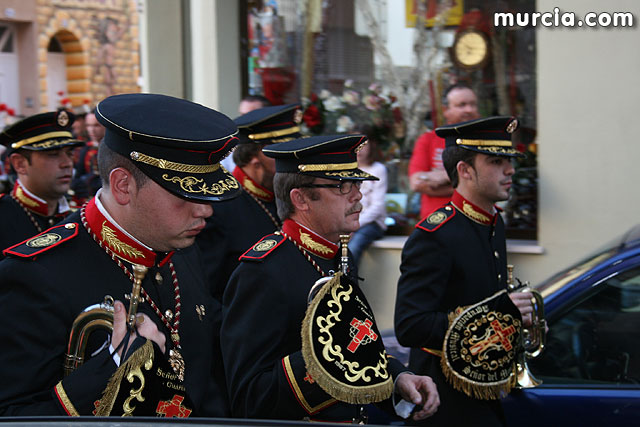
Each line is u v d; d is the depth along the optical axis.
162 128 1.96
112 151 1.99
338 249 2.64
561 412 3.10
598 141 5.06
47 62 14.45
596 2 5.02
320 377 2.23
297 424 1.58
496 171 3.25
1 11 13.38
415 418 2.67
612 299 3.13
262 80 6.81
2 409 1.88
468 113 5.52
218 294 3.57
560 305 3.19
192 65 6.98
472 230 3.27
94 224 2.08
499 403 3.15
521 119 5.65
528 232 5.49
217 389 2.37
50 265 2.01
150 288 2.13
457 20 5.95
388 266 5.89
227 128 2.05
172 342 2.14
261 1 6.77
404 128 6.17
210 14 6.73
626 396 3.03
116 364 1.92
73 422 1.56
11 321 1.94
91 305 2.00
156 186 1.97
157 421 1.57
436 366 3.19
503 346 3.06
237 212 3.62
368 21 6.31
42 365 1.93
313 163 2.57
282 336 2.45
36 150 3.81
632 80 4.95
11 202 3.93
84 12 14.52
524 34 5.67
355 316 2.35
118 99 2.08
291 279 2.50
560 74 5.14
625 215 5.02
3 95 13.86
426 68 6.09
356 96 6.40
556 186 5.20
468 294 3.20
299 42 6.64
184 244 2.04
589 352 3.13
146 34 7.12
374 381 2.29
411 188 5.94
